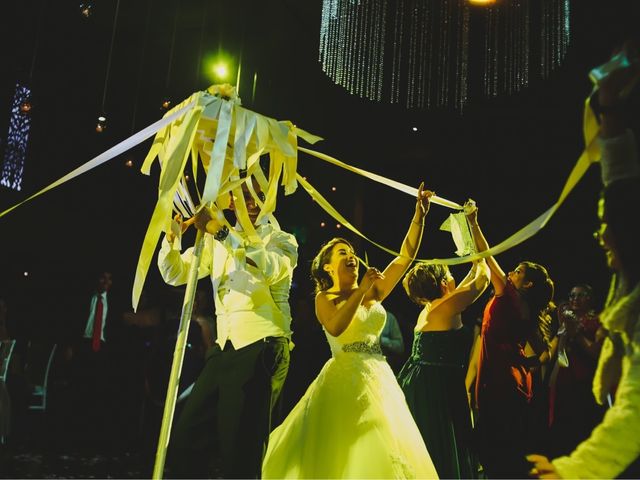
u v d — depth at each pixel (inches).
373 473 124.0
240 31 333.4
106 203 390.3
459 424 158.4
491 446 157.3
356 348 139.3
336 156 408.8
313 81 368.8
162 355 283.6
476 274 163.3
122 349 317.1
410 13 274.1
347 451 127.8
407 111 369.1
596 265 313.6
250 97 358.0
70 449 260.5
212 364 131.4
